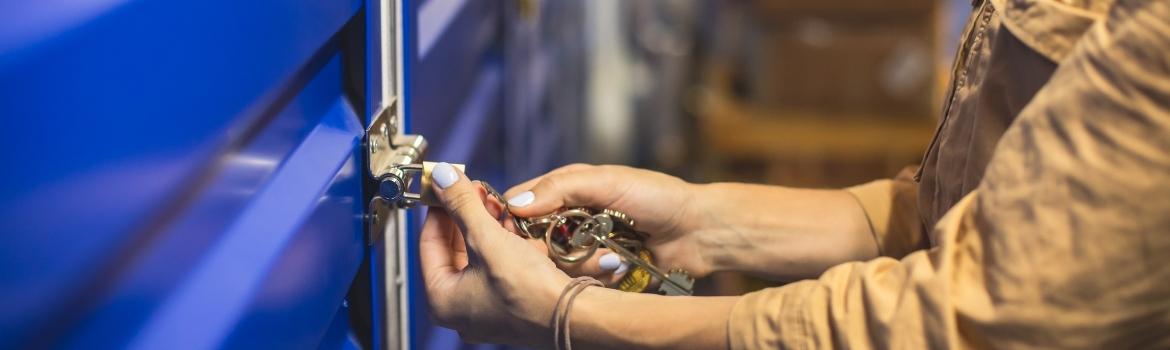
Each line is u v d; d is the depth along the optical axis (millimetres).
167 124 733
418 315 1382
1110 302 847
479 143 1807
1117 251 834
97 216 660
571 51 3600
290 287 887
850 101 3523
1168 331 875
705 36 4191
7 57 548
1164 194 823
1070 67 861
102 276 685
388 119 1130
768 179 3506
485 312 1028
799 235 1264
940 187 1086
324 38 962
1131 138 825
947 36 3875
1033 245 853
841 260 1269
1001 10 1007
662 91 4207
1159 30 814
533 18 2607
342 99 1055
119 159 681
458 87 1635
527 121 2529
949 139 1069
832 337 915
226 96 795
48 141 592
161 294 751
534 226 1127
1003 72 988
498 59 2160
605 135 4180
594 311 991
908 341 881
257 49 834
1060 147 852
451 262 1079
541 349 1036
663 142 4230
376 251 1117
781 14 3529
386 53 1123
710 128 3531
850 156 3426
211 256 807
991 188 884
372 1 1065
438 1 1513
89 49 630
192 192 778
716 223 1256
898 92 3484
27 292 586
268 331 851
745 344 936
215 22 776
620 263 1154
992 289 864
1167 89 814
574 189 1178
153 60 714
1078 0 931
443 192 1030
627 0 4145
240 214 848
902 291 894
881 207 1280
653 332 974
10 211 560
